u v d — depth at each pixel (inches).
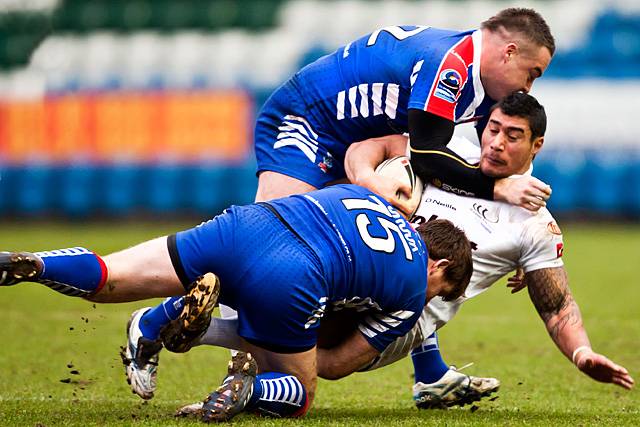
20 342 971.3
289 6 2792.8
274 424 545.6
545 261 647.1
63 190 2527.1
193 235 562.3
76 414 596.1
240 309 566.3
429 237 616.1
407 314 593.3
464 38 693.9
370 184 655.1
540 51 686.5
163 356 907.4
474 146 706.2
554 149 2352.4
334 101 731.4
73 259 542.0
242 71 2637.8
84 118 2514.8
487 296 1496.1
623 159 2338.8
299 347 571.5
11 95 2588.6
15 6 2856.8
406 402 711.7
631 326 1128.8
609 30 2429.9
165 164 2481.5
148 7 2839.6
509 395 733.3
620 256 1946.4
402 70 697.6
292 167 741.3
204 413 545.0
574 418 608.4
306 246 560.7
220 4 2812.5
